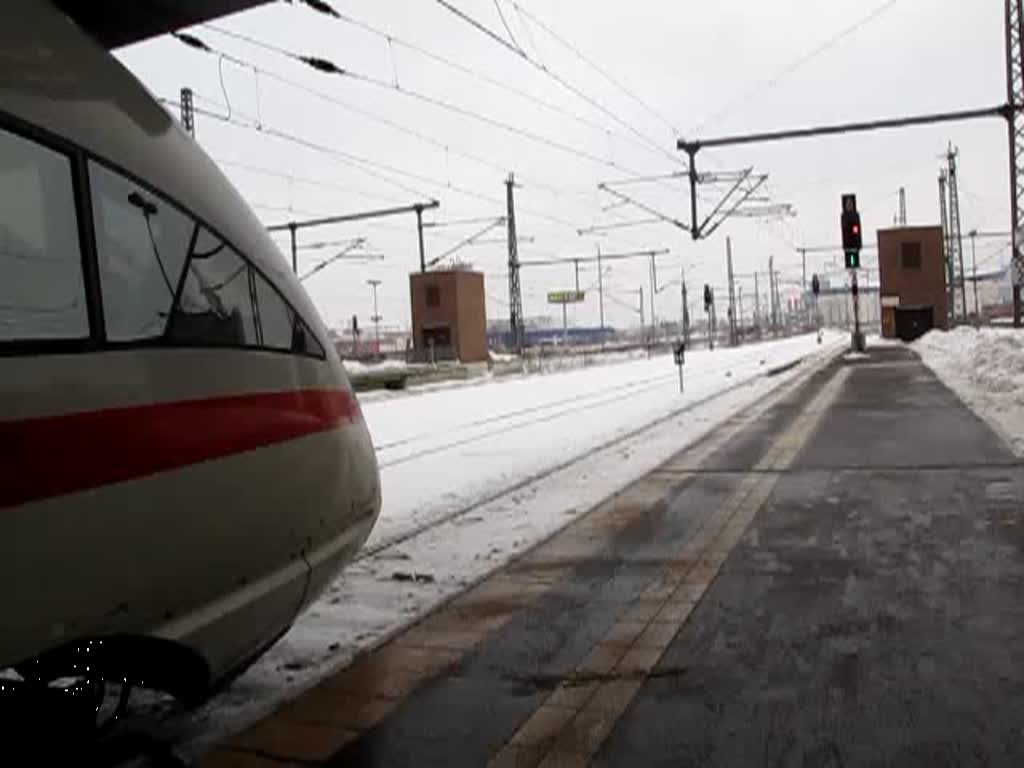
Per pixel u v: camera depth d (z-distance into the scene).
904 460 11.00
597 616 5.77
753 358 46.44
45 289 2.89
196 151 3.90
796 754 3.79
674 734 4.04
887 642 5.01
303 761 3.93
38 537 2.62
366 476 4.66
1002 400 16.53
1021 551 6.70
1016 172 24.06
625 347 84.94
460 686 4.71
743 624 5.46
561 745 3.99
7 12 3.07
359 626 5.76
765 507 8.84
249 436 3.59
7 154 2.86
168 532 3.12
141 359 3.15
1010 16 24.25
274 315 4.05
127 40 5.05
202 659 3.36
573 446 14.30
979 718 4.03
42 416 2.71
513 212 54.00
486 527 8.70
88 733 3.39
